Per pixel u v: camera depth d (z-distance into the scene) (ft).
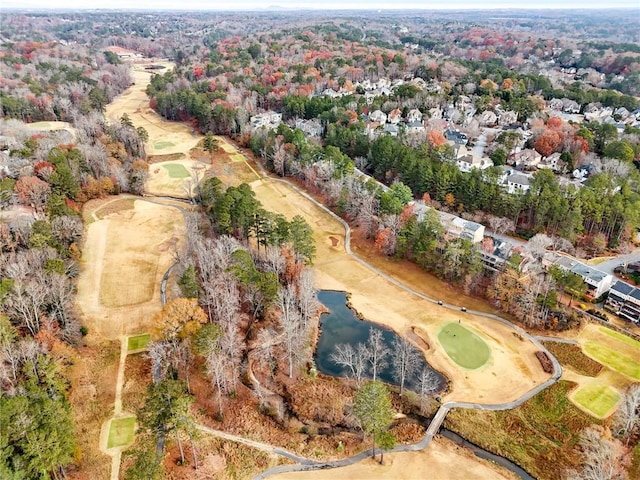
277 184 463.42
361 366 229.04
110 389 220.23
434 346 261.85
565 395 226.79
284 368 243.40
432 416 218.59
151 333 253.65
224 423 209.36
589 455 184.44
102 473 180.14
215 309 247.09
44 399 172.14
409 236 333.01
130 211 396.78
